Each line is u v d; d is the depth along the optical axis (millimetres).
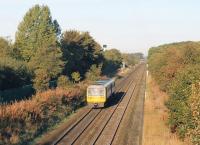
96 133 31766
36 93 45875
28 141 28172
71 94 44906
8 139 27078
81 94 49906
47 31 69062
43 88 48438
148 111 42938
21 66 51281
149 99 52844
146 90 66625
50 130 32312
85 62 80875
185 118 24797
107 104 49531
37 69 53906
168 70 46875
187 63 44688
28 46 68250
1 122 28531
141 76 111062
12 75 47562
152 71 81625
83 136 30703
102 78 79812
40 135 30312
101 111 43594
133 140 29391
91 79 74312
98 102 44688
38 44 68000
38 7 69312
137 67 196750
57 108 39188
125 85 78812
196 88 21828
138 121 37188
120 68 150750
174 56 49031
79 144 27984
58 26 76000
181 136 26828
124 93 62938
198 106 20328
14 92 45500
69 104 43281
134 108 45750
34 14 68688
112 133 31875
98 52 83812
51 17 69938
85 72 79688
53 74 55812
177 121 28266
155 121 36312
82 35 79000
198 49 46156
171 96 29953
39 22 68812
